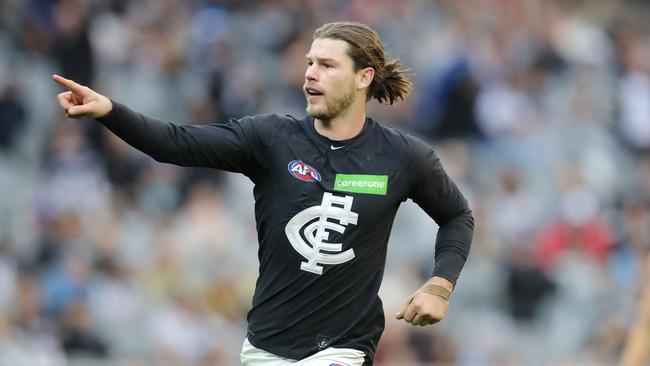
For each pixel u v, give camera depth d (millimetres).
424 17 59281
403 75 17672
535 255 45844
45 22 50281
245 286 40156
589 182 53750
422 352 39812
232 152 16641
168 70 52562
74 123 46719
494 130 54844
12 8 50750
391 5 59188
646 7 67562
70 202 43375
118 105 15805
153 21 54281
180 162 16453
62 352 36781
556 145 55188
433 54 56094
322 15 57312
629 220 50312
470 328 42719
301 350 16609
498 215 48531
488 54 58000
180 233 42094
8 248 39688
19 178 45750
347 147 16844
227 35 54781
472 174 51188
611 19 65750
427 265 44406
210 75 52000
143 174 45250
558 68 60156
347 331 16688
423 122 53875
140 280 39938
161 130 16188
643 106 59938
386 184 16797
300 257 16578
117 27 53438
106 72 51438
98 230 41250
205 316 39094
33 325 37125
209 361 38219
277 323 16688
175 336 38125
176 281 39938
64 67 50188
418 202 17531
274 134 16797
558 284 45094
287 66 54156
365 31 17125
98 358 37250
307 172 16688
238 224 43688
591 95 58781
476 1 61188
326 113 16781
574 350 43844
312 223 16609
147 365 35969
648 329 18938
